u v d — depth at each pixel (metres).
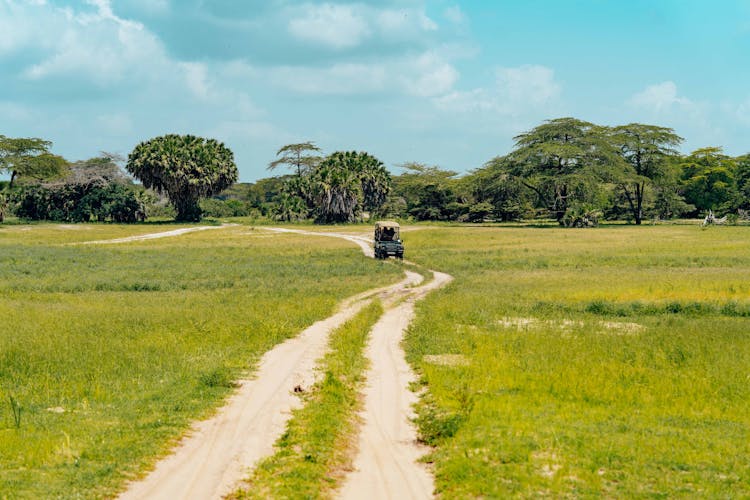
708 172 123.25
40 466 10.19
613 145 110.25
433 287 36.09
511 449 10.80
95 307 27.05
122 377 15.50
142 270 43.88
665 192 119.44
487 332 21.73
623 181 104.00
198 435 11.95
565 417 12.64
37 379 15.21
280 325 22.16
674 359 17.33
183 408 13.30
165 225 99.75
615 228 92.00
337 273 42.22
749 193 112.81
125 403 13.58
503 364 16.83
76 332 20.47
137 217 110.75
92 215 110.19
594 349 18.61
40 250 57.53
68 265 46.25
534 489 9.30
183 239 74.81
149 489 9.63
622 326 22.97
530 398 14.01
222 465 10.56
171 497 9.38
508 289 33.31
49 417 12.59
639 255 51.97
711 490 9.14
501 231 83.19
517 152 109.44
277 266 46.44
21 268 43.56
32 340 19.02
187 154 104.38
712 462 10.23
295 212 113.00
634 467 10.08
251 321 22.75
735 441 11.21
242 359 17.55
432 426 12.38
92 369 15.99
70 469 10.09
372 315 25.56
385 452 11.54
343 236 78.44
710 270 42.28
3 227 87.88
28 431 11.70
